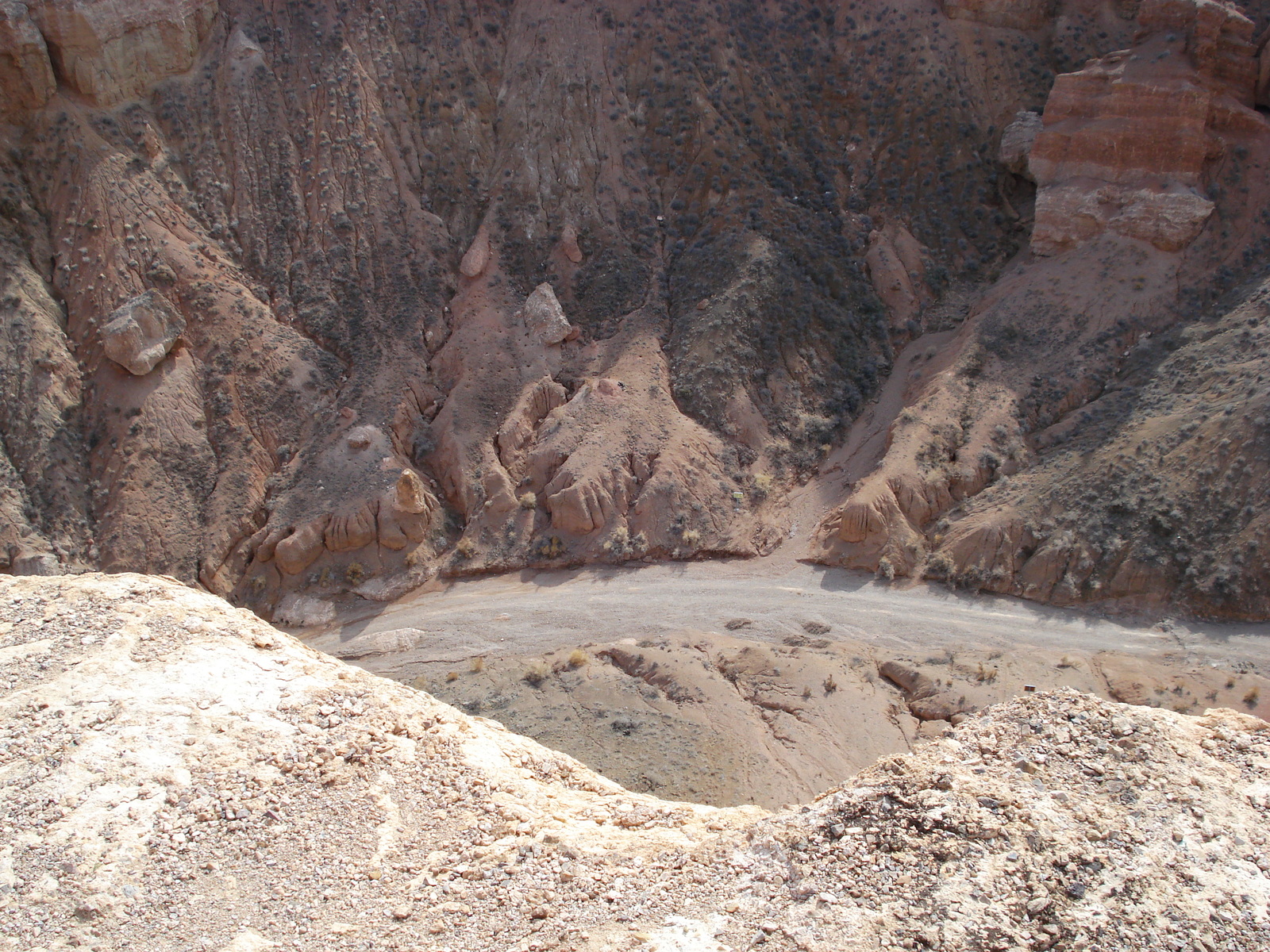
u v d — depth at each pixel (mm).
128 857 11875
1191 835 10922
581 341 48781
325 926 11141
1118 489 37906
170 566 41125
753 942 10195
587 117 52688
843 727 30578
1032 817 11078
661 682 33406
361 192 49781
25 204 45562
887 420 45750
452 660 36812
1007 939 9750
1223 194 45812
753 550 42406
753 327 47094
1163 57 46000
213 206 48906
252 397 45031
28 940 10695
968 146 52938
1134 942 9734
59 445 42125
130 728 13641
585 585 41094
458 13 54625
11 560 38969
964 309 49500
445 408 46188
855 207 52875
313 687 15305
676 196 52031
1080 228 47438
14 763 12930
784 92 54562
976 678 32875
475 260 49531
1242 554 34719
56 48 46438
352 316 47906
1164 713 13133
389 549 42562
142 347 43688
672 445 44031
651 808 14266
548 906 11344
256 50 51219
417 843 12625
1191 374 40312
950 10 55438
